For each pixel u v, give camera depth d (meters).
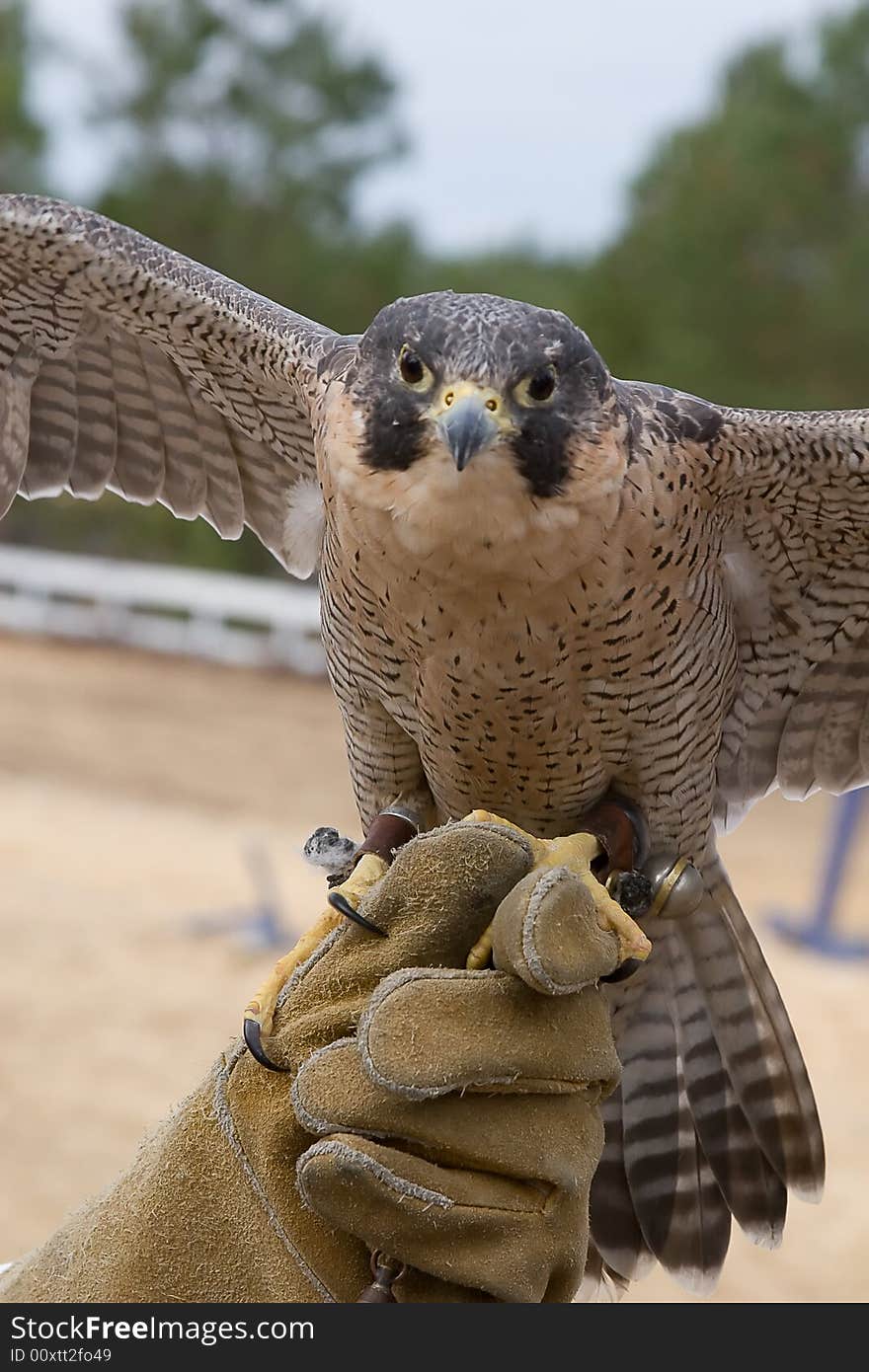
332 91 25.91
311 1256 2.20
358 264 24.22
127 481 4.11
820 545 3.30
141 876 11.55
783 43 23.62
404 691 3.15
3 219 3.55
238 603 21.83
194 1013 8.94
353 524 2.89
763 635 3.47
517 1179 2.19
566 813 3.24
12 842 12.26
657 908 3.12
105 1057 8.28
